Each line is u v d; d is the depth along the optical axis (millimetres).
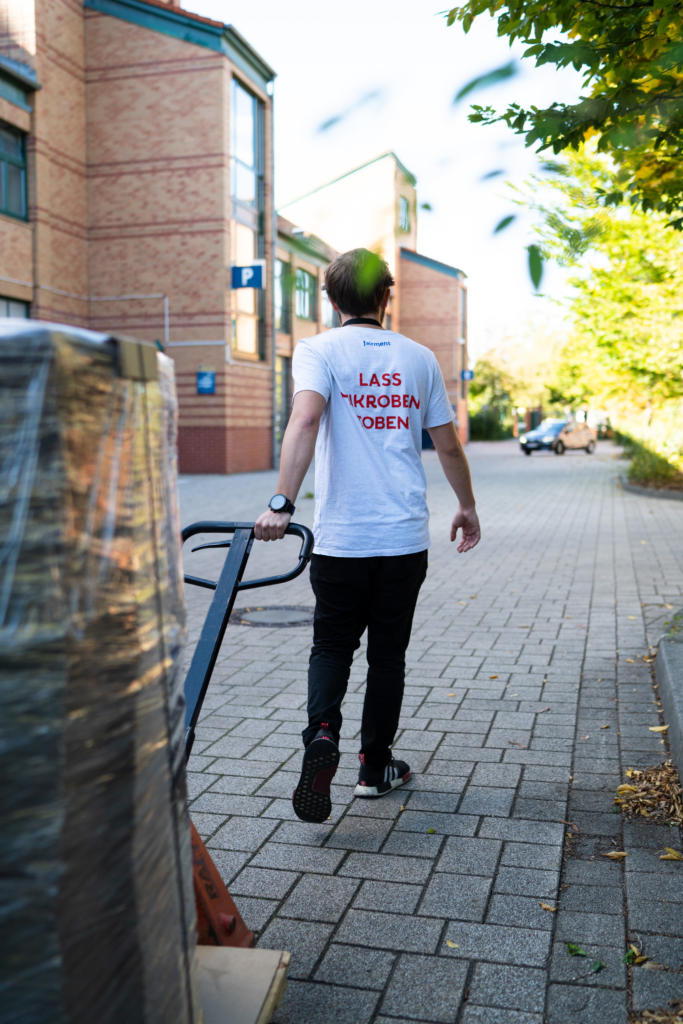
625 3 2846
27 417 1088
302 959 2406
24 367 1092
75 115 24078
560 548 10820
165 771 1395
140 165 24594
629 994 2223
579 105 2637
